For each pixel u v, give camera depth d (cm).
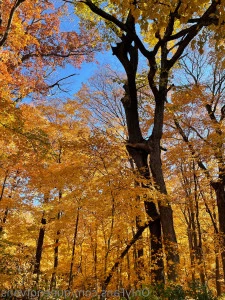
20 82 1166
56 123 1172
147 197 672
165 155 1030
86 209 654
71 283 656
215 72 1256
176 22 998
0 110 750
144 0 427
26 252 795
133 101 972
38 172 884
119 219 629
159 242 768
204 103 1020
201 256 894
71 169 703
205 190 1120
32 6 1285
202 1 411
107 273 611
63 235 785
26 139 802
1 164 962
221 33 430
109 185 615
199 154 986
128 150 890
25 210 978
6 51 955
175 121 1077
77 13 1038
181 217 1413
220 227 1111
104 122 1270
